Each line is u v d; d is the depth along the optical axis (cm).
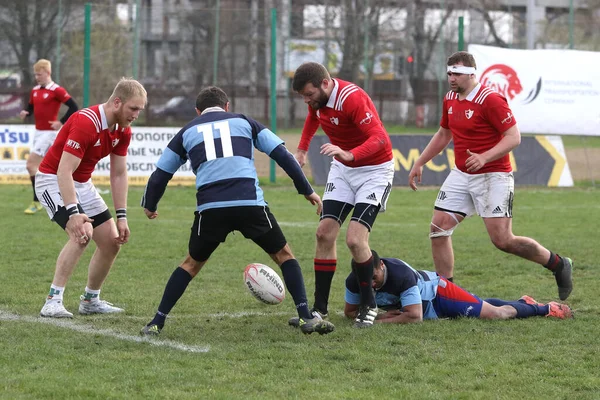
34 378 1717
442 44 9538
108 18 8456
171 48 8938
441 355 1967
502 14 9400
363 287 2302
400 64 10200
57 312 2361
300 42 10200
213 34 9075
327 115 2377
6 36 7950
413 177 2827
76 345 2027
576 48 9075
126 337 2133
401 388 1694
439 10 9975
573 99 6925
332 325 2116
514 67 6869
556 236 4372
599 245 4038
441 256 2689
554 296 2805
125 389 1655
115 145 2348
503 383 1738
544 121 6925
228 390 1659
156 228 4462
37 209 5009
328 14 10181
